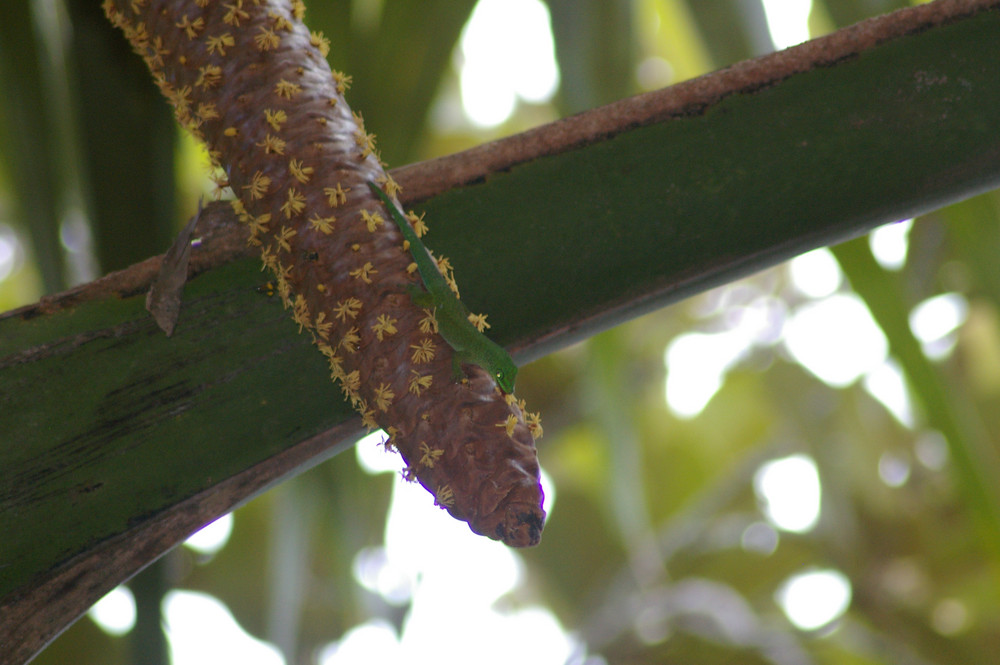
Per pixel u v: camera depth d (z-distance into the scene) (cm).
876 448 1064
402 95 386
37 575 293
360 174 292
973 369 955
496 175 303
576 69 411
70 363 297
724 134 303
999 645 1010
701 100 304
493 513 284
